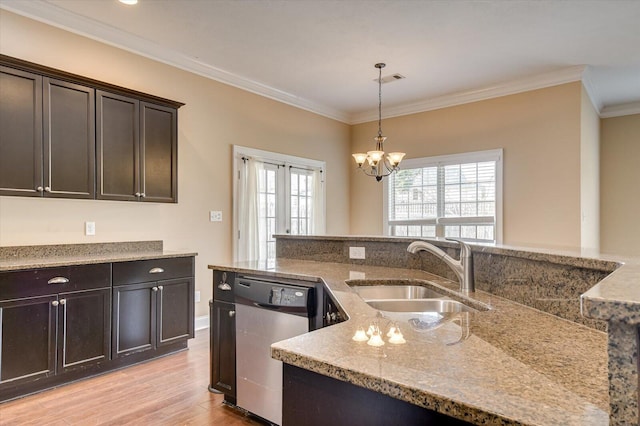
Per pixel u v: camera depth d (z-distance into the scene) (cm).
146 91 388
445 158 557
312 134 586
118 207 364
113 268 301
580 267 116
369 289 205
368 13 329
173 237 406
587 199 484
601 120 599
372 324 117
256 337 232
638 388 50
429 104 570
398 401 79
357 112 635
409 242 245
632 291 60
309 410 95
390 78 482
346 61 430
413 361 84
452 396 66
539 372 77
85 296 285
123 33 362
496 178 513
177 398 258
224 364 252
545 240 476
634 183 571
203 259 433
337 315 177
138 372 300
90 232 345
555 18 338
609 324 53
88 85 317
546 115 477
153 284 326
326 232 606
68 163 305
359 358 86
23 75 284
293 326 214
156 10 324
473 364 82
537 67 448
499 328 111
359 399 86
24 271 257
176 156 378
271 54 411
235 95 475
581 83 455
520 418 58
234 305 247
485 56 418
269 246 508
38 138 290
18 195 281
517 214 497
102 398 258
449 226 551
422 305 174
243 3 313
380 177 472
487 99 523
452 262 181
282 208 532
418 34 367
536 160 484
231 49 399
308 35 369
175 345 346
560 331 108
